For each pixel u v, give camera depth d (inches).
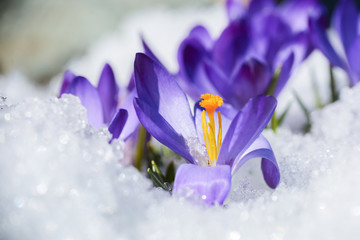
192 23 34.9
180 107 14.4
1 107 13.8
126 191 12.9
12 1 50.2
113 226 12.5
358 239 12.6
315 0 19.0
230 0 19.6
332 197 13.1
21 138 13.0
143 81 14.2
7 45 47.7
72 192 12.6
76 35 46.9
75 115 13.6
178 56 16.7
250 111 13.7
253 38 17.6
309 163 14.4
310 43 17.7
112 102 15.2
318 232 12.7
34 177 12.6
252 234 12.9
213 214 13.0
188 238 12.7
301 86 23.3
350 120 16.2
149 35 33.9
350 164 13.6
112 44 34.6
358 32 17.9
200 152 14.3
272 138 15.9
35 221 12.4
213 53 16.9
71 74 15.4
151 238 12.6
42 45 47.1
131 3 47.6
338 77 23.8
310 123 17.7
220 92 16.6
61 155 12.9
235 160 14.0
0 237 12.5
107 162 13.1
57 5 49.0
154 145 15.7
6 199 12.5
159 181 14.3
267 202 13.4
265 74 16.5
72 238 12.4
